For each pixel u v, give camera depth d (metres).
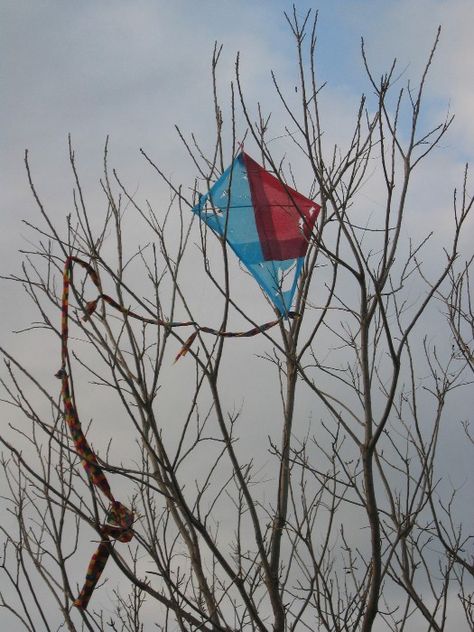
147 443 5.57
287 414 6.36
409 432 6.58
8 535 6.16
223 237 5.77
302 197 6.51
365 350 5.48
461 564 6.32
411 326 5.30
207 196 6.48
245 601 5.36
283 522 6.10
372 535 5.36
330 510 6.28
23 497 6.52
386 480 6.45
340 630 5.92
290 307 6.42
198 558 5.93
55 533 5.99
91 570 5.51
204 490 6.05
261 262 6.41
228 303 5.84
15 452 5.41
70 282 6.00
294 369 6.39
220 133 6.54
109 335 6.30
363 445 5.39
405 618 6.30
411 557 6.43
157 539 5.89
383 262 5.46
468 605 6.62
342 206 5.75
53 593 6.00
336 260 5.41
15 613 5.96
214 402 5.74
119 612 6.55
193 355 5.74
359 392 6.57
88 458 5.54
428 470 6.36
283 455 6.31
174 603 5.53
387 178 5.49
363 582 6.21
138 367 5.96
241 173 6.55
